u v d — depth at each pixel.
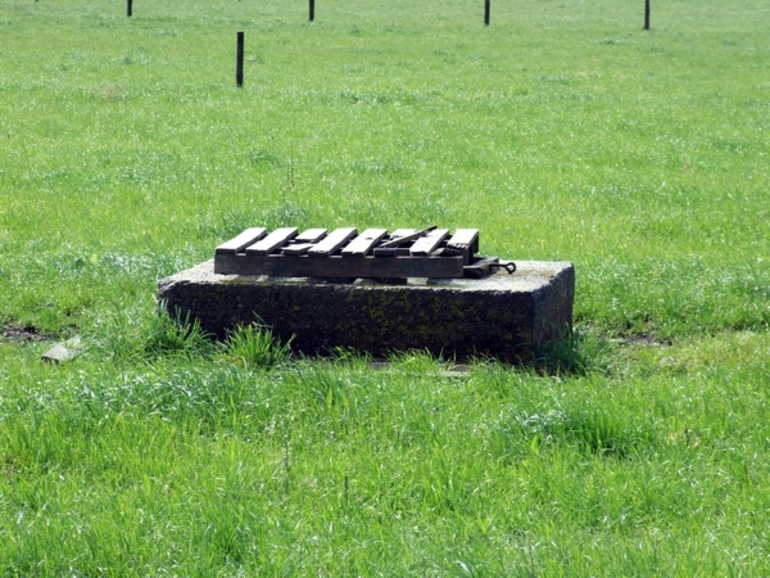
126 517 6.32
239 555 5.99
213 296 9.77
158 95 31.00
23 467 7.19
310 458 7.27
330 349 9.67
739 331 11.14
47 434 7.49
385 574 5.70
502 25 63.28
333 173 20.28
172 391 8.20
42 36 49.25
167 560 5.90
